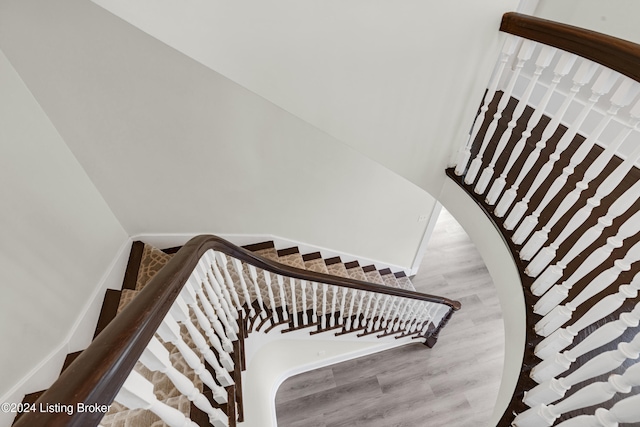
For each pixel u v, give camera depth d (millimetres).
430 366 3590
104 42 1936
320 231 3777
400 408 3240
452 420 3213
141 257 2914
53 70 1919
